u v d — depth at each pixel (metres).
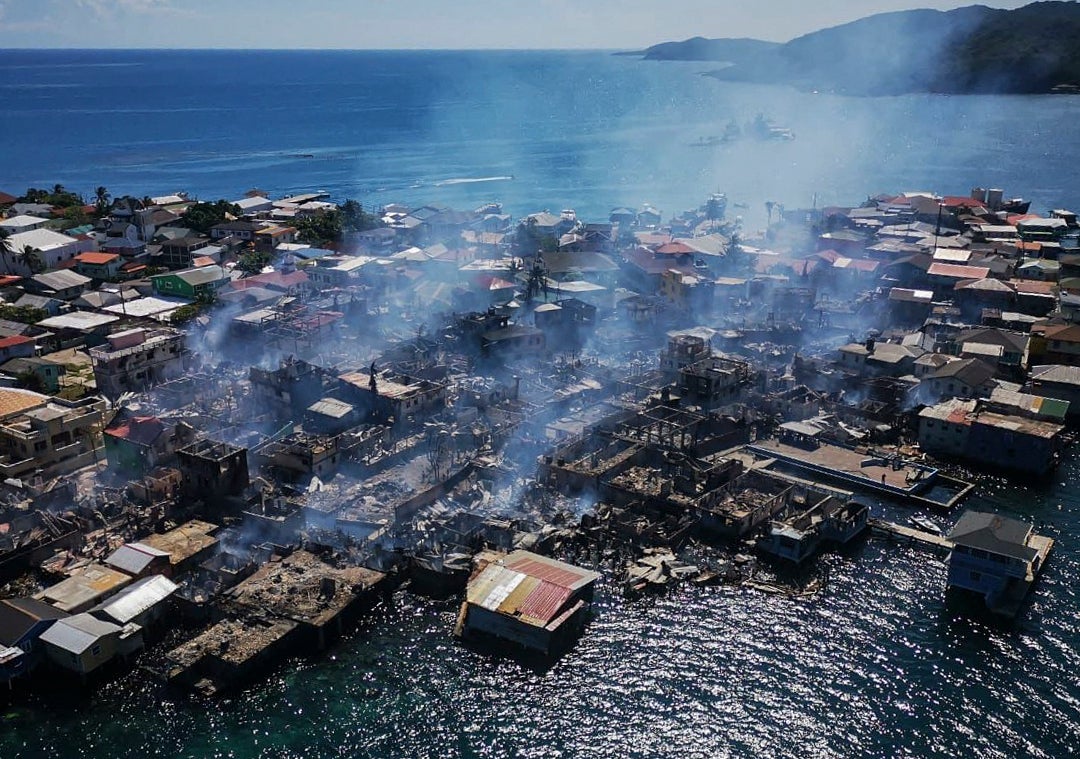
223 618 86.94
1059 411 126.94
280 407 132.12
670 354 149.50
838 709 79.19
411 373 141.12
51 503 104.94
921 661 85.00
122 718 76.88
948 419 126.50
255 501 105.19
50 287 182.00
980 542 92.88
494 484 115.12
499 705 79.50
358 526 103.00
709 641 87.62
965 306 181.25
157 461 111.38
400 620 90.25
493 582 90.19
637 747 75.19
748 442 131.00
